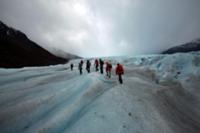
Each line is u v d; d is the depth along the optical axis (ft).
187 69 139.74
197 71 130.21
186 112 58.29
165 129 32.53
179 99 72.18
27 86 63.26
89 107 37.73
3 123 34.04
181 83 109.91
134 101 41.88
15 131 31.48
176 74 134.10
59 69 129.39
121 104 38.47
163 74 130.21
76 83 58.85
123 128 29.01
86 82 57.47
